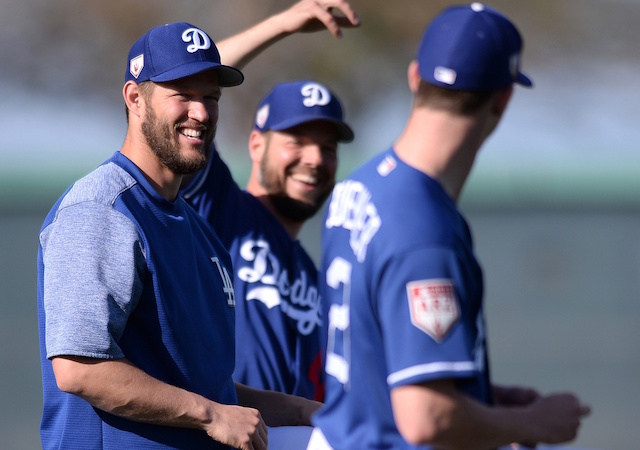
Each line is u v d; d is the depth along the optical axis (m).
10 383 34.47
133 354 10.23
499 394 9.45
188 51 10.84
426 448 8.41
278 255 14.56
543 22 82.62
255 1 72.88
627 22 83.69
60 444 10.34
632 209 57.50
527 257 54.12
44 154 71.44
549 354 40.00
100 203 10.20
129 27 79.25
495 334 44.25
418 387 7.98
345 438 8.66
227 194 14.47
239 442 10.24
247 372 13.66
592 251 54.22
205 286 11.05
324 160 14.97
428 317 7.99
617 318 46.91
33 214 56.50
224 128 72.50
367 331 8.51
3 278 48.84
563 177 60.53
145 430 10.23
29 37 81.38
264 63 72.75
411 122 8.74
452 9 8.76
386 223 8.31
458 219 8.46
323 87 15.16
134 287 10.06
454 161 8.57
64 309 9.77
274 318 14.09
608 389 35.06
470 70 8.35
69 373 9.74
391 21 76.12
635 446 28.42
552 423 8.58
